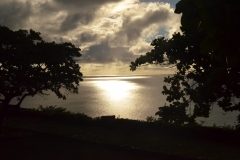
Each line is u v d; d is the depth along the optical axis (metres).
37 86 13.95
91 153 11.00
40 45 13.84
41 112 18.28
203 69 13.64
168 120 14.97
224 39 2.34
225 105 11.35
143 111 63.28
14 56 12.92
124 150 11.23
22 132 14.03
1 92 13.55
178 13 2.52
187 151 10.67
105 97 105.50
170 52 14.26
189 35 13.15
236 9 2.10
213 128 12.80
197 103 13.46
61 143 12.52
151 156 10.51
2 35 13.01
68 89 15.67
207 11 2.20
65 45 14.64
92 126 15.55
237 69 4.80
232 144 11.80
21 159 10.27
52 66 13.99
